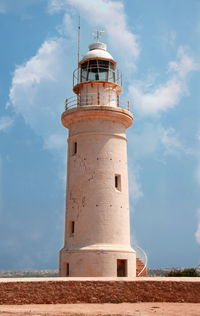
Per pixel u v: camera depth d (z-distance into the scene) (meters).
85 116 23.77
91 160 23.22
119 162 23.66
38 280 17.16
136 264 25.33
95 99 24.50
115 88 25.34
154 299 17.89
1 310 14.99
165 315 14.56
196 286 18.16
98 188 22.80
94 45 26.22
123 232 22.78
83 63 25.70
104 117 23.78
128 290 17.86
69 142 24.78
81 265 21.61
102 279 17.97
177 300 17.92
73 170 23.80
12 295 16.62
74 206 23.12
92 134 23.53
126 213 23.34
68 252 22.34
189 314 14.86
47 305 16.62
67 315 14.14
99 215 22.42
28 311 14.85
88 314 14.38
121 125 24.42
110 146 23.56
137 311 15.35
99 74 25.12
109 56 25.59
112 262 21.64
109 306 16.59
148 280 18.17
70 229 23.23
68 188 24.00
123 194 23.38
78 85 25.06
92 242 22.09
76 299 17.34
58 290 17.25
